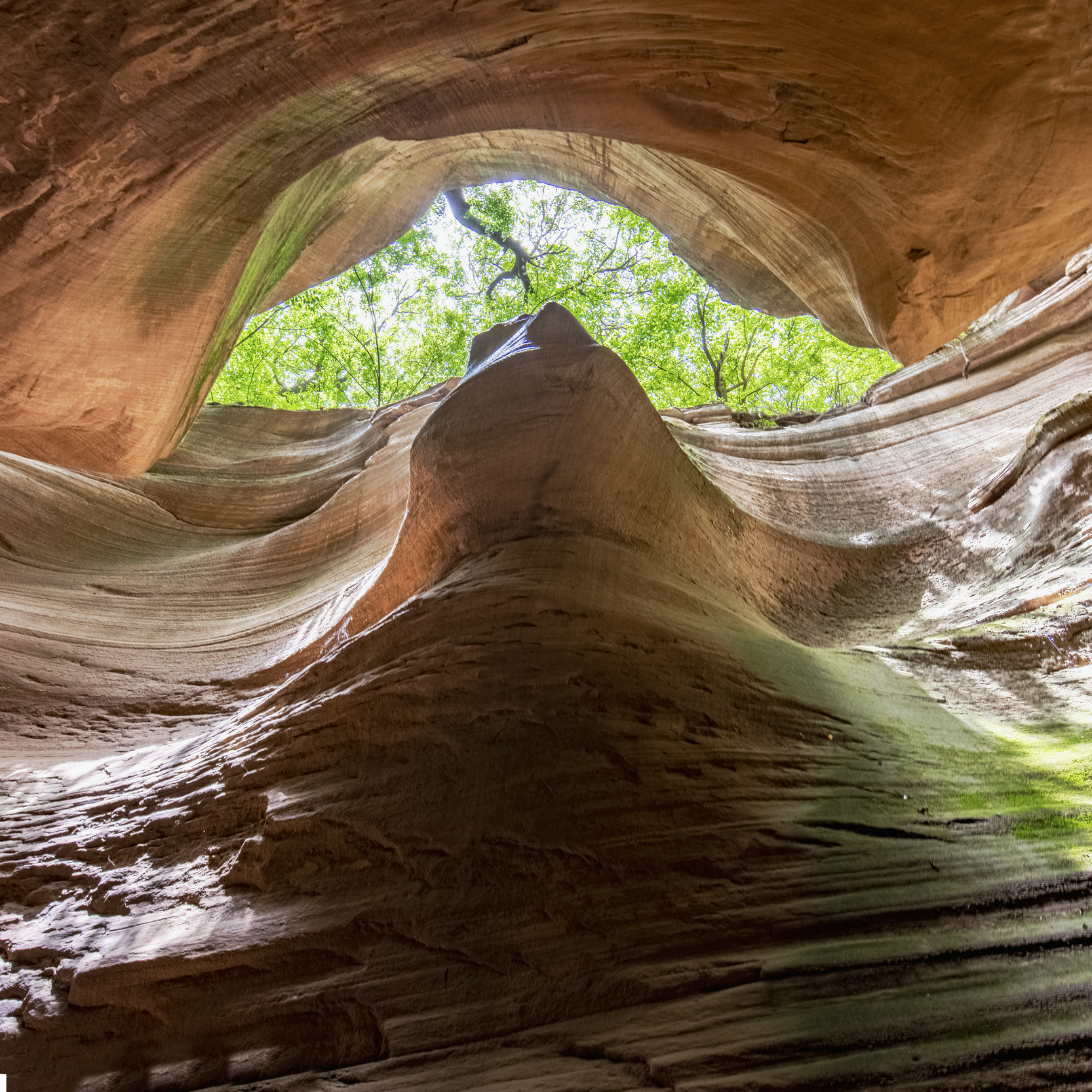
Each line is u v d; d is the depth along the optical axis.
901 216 3.84
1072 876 3.23
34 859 4.94
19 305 3.73
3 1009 3.72
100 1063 3.38
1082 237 3.84
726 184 5.67
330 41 2.95
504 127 3.87
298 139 3.67
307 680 5.50
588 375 6.10
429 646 4.88
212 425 17.14
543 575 5.12
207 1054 3.29
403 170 7.80
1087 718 5.68
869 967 2.81
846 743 4.56
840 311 5.84
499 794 3.92
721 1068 2.49
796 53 3.04
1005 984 2.62
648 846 3.56
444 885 3.62
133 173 3.33
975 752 4.91
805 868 3.41
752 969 2.90
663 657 4.70
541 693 4.36
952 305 4.38
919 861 3.41
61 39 2.67
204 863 4.45
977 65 2.93
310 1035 3.23
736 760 4.12
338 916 3.62
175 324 4.68
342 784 4.35
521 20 2.89
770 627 7.25
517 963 3.21
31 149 3.02
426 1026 3.06
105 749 7.66
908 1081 2.29
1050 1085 2.18
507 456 5.94
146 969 3.58
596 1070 2.65
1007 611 7.71
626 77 3.35
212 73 2.96
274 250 6.01
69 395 4.68
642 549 6.06
